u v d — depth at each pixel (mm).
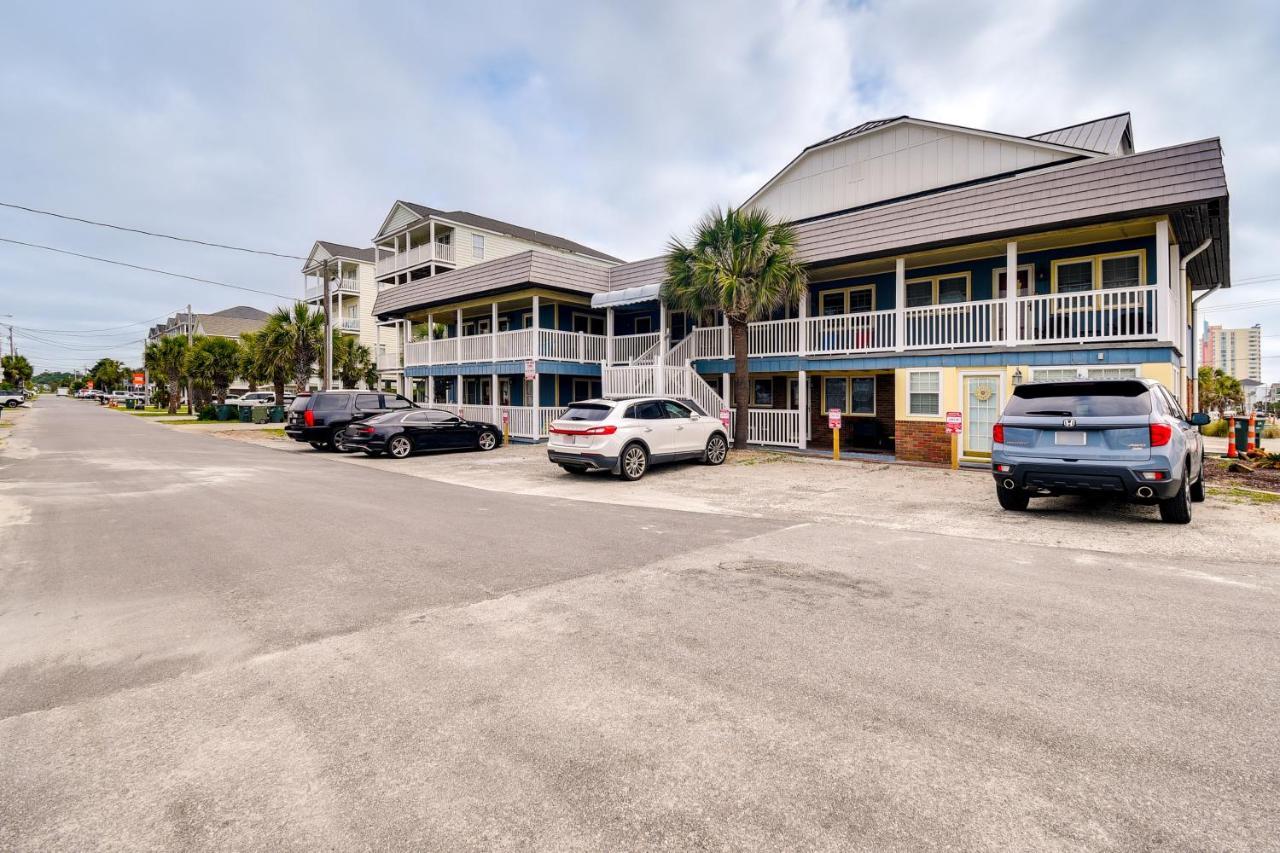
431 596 5051
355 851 2266
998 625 4344
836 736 2973
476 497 10164
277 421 36031
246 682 3586
